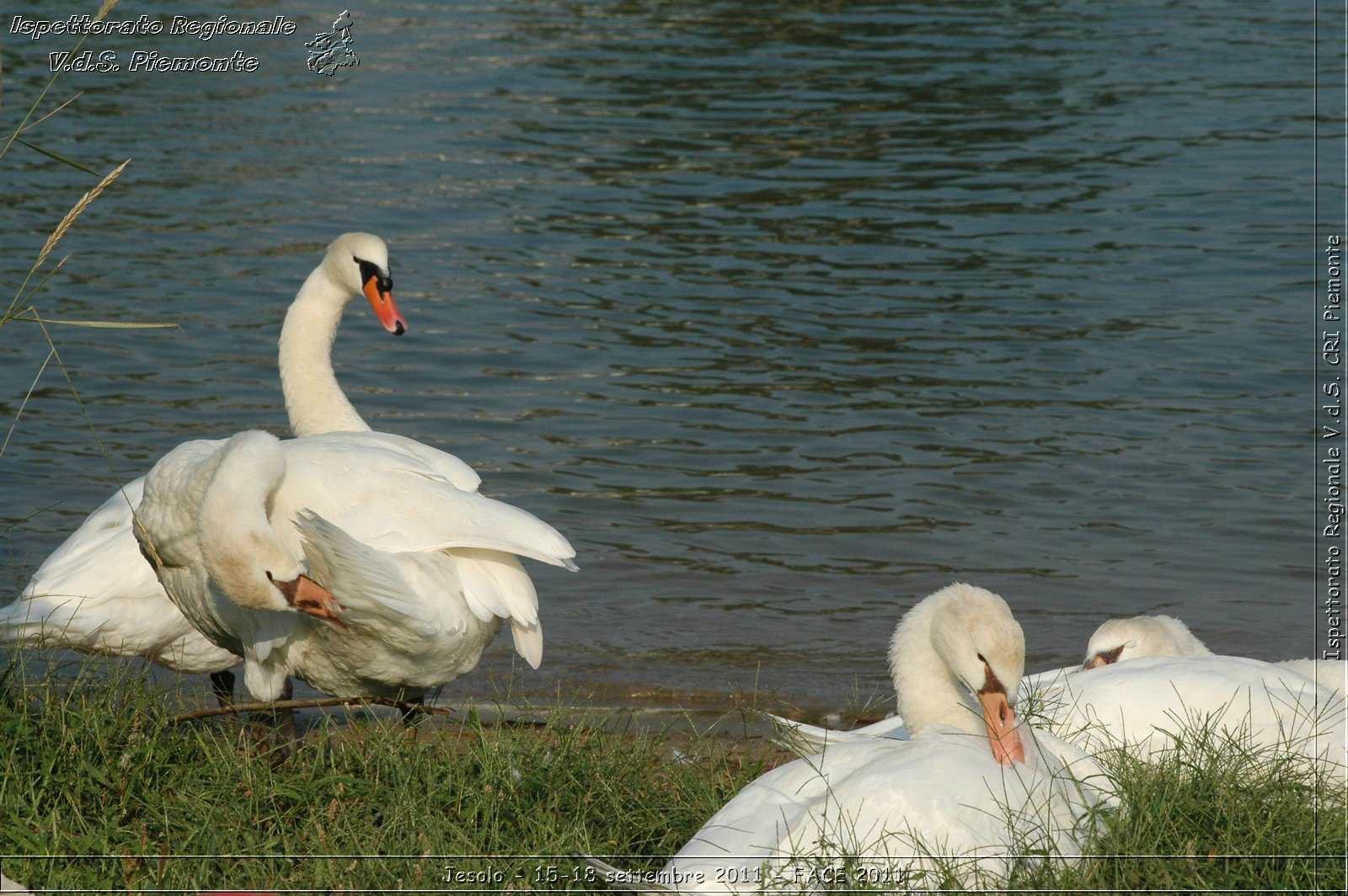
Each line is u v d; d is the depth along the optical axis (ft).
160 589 30.86
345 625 26.02
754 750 28.84
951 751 20.51
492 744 23.91
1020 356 56.54
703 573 39.86
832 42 118.73
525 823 22.16
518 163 84.07
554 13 128.47
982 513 43.80
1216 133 90.89
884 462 47.37
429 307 61.36
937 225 73.82
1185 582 39.50
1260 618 37.50
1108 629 29.09
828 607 37.93
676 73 107.34
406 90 100.01
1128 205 76.74
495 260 67.46
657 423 50.26
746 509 43.93
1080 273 66.39
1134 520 43.19
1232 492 45.01
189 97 95.96
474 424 49.93
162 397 51.11
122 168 22.27
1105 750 23.67
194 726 25.13
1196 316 60.80
